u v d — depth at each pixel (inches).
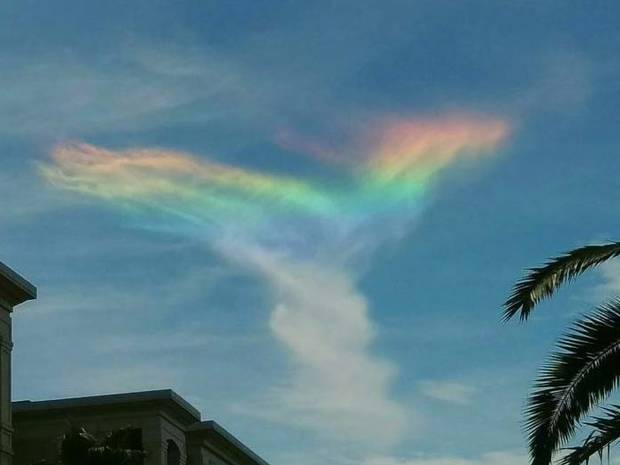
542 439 967.6
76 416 2972.4
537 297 987.9
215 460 3543.3
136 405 2974.9
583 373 964.6
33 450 2960.1
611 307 970.1
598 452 965.2
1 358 2527.1
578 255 981.8
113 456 2006.6
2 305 2544.3
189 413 3105.3
